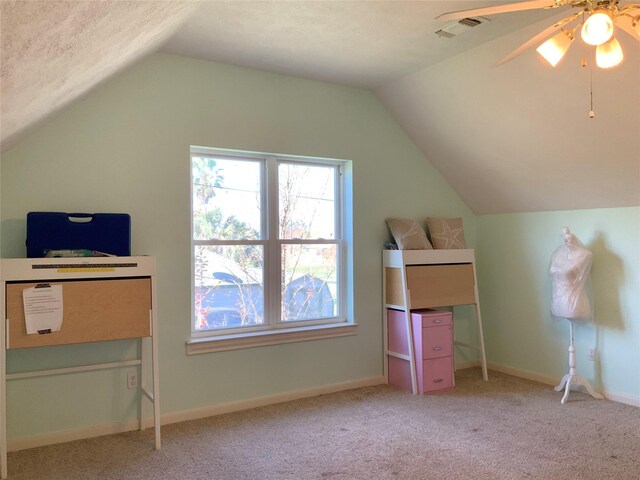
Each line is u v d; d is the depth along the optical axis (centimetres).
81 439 301
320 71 372
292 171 396
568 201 394
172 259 333
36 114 229
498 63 234
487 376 434
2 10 87
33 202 292
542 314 421
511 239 448
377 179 424
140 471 258
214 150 357
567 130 339
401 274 403
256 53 334
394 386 412
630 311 359
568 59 294
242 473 256
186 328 337
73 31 133
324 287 411
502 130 373
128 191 319
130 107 321
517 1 261
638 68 274
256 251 378
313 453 279
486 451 280
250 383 360
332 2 262
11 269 253
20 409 287
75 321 267
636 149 319
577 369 394
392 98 414
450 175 454
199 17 279
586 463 264
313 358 389
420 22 289
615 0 185
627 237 362
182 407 334
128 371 317
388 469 259
